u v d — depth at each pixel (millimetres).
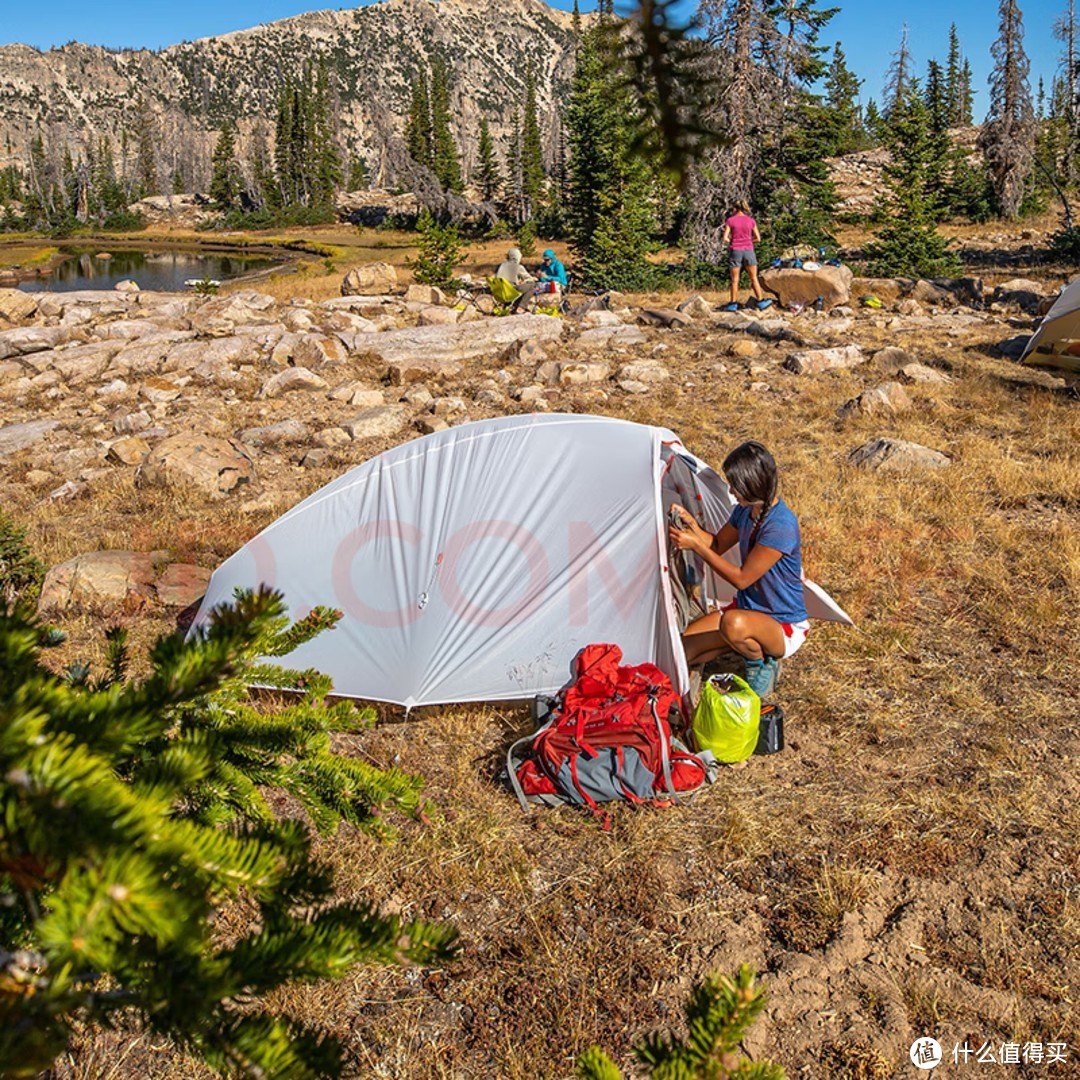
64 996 931
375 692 5016
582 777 4281
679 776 4348
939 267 22312
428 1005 3320
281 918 1230
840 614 5523
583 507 5164
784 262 17844
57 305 17281
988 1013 3203
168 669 1202
